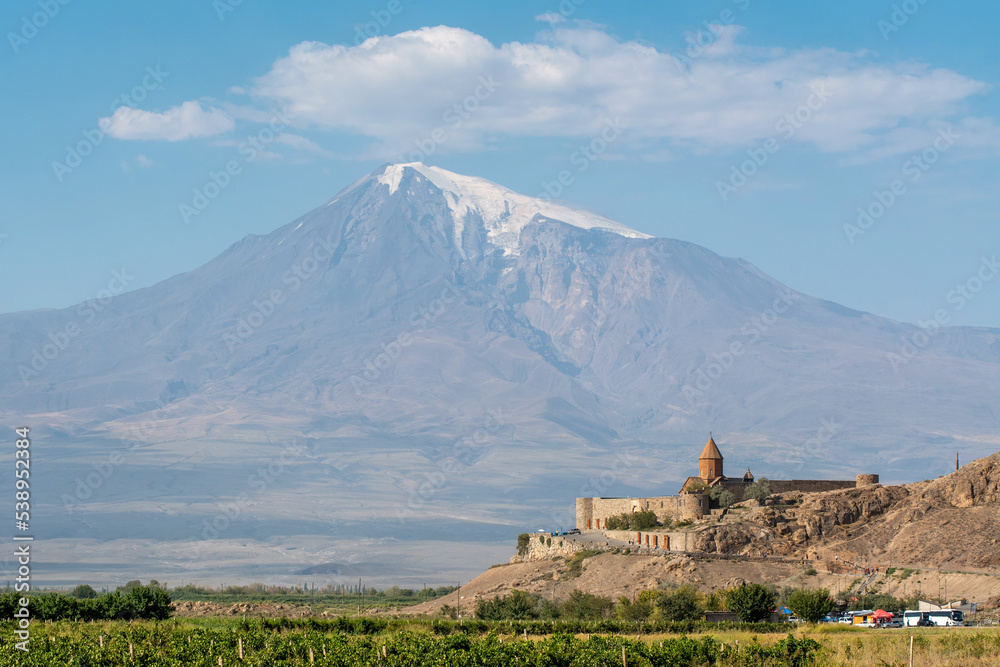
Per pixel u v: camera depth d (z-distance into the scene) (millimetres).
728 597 188125
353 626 163125
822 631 152750
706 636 141000
